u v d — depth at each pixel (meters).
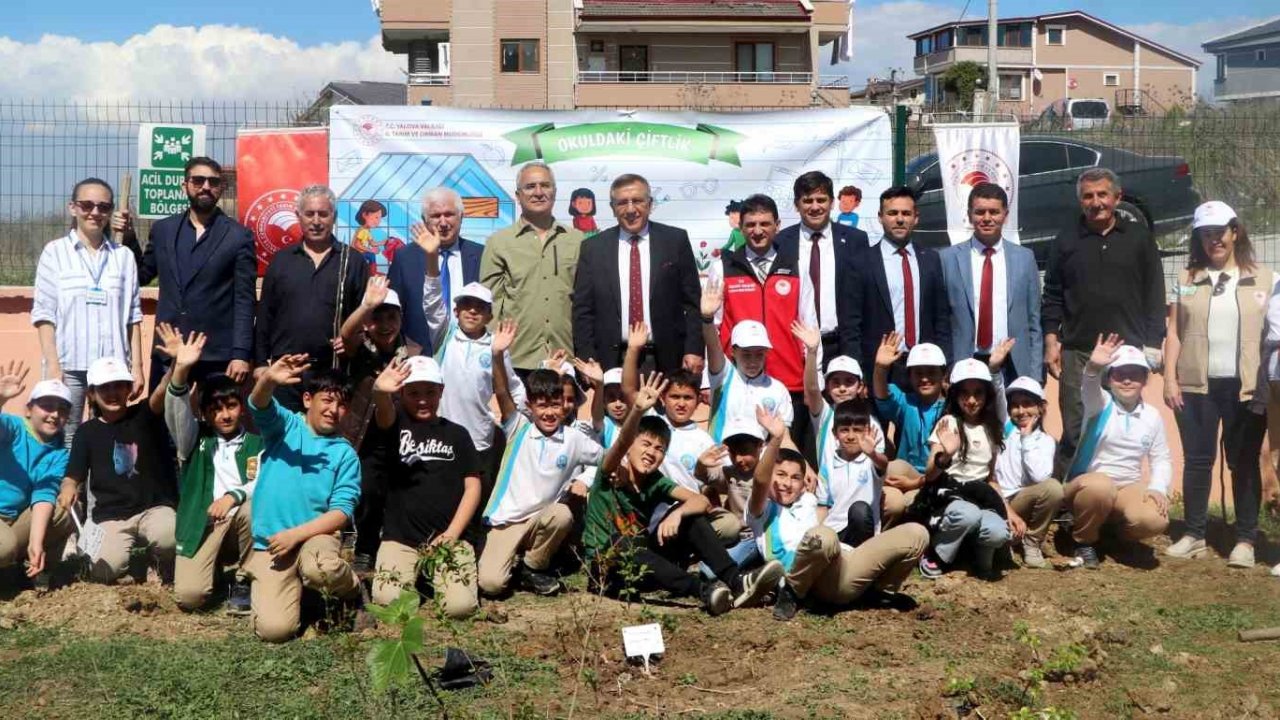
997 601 7.21
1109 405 8.23
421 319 8.42
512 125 9.77
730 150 9.83
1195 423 8.34
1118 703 5.78
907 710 5.58
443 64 44.22
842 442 7.67
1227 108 10.55
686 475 7.71
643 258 8.17
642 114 9.79
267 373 6.67
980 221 8.53
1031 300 8.62
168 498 7.62
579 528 7.75
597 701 5.64
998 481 8.19
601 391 7.77
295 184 9.72
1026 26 69.81
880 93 25.64
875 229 9.89
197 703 5.57
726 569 7.06
